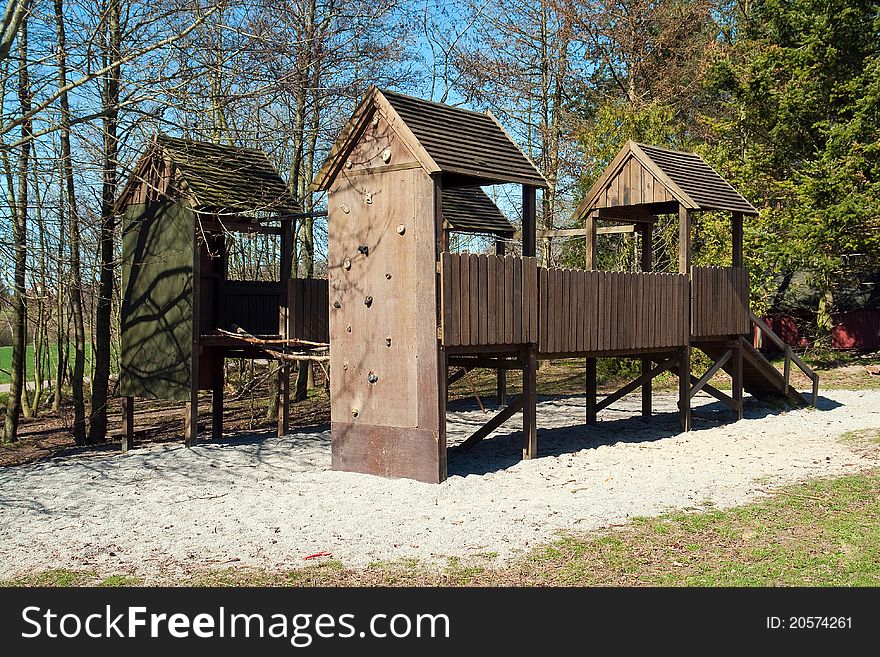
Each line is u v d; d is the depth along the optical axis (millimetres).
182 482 11477
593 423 16766
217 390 16250
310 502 10070
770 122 28203
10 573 7574
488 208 19969
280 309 16062
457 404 20688
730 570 7234
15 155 13672
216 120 18266
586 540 8273
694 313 15516
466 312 11180
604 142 25984
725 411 18188
